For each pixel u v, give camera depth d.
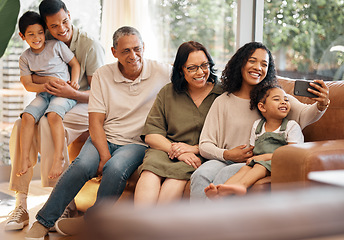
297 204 0.22
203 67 2.15
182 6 3.88
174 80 2.24
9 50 3.64
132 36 2.36
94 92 2.45
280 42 3.31
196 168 2.03
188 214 0.21
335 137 1.96
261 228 0.21
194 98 2.23
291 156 1.56
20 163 2.51
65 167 2.56
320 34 2.98
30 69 2.79
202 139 2.10
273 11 3.37
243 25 3.52
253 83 2.04
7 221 2.57
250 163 1.79
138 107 2.41
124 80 2.42
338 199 0.22
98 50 2.93
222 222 0.21
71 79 2.83
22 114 2.55
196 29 3.84
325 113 2.00
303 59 3.12
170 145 2.13
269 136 1.91
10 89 3.67
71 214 2.50
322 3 2.96
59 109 2.57
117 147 2.37
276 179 1.62
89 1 3.85
